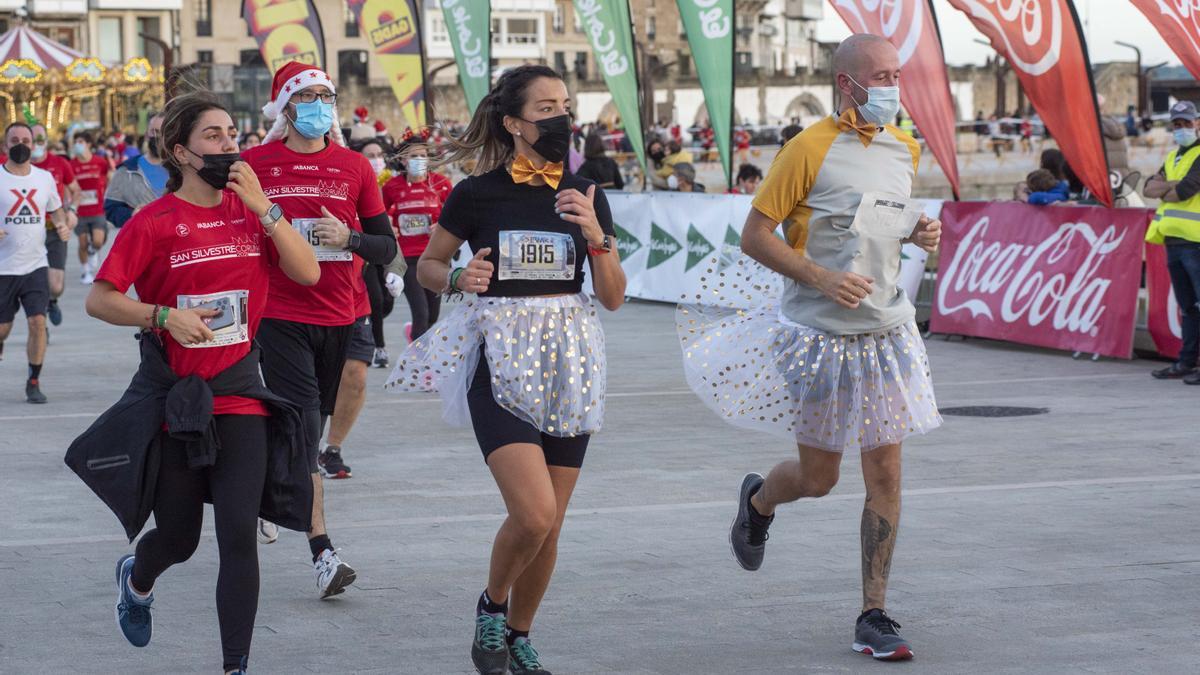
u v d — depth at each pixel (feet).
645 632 17.88
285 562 21.63
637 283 63.26
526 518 14.99
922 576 20.18
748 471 28.09
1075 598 19.01
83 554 22.13
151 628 16.58
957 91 306.76
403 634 17.93
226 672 14.80
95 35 256.11
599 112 291.17
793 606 18.93
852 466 28.30
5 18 248.32
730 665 16.55
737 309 18.26
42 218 37.73
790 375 17.35
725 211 58.03
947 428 32.60
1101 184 44.88
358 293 26.45
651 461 29.19
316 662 16.83
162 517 15.28
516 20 308.60
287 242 15.35
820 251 17.03
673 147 83.46
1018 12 44.68
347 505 25.49
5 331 38.01
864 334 17.12
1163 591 19.29
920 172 173.37
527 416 15.38
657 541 22.52
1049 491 25.77
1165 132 186.80
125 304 14.78
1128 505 24.54
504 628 15.75
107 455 14.96
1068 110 44.78
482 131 15.97
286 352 20.67
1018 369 41.83
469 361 15.74
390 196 41.65
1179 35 42.34
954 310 47.80
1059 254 44.55
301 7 64.90
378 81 285.23
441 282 15.85
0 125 182.60
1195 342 38.93
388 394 39.19
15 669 16.61
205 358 15.15
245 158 21.53
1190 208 38.09
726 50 59.06
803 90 315.78
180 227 15.16
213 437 14.84
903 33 48.60
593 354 15.90
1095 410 34.71
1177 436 31.19
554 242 15.71
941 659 16.62
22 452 30.78
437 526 23.82
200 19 272.51
